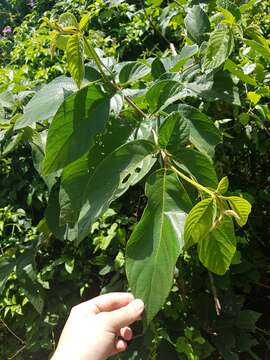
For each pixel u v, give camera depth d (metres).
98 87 0.42
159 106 0.43
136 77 0.45
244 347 0.67
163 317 0.65
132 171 0.37
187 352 0.61
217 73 0.52
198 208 0.32
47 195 0.75
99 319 0.38
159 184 0.35
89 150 0.41
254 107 0.61
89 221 0.36
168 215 0.35
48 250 0.73
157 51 0.91
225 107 0.63
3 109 0.58
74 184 0.42
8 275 0.64
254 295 0.85
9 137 0.58
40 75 0.87
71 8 1.16
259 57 0.63
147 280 0.33
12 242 0.73
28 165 0.79
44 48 1.00
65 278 0.72
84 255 0.73
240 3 0.73
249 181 0.75
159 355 0.64
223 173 0.69
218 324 0.67
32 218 0.79
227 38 0.47
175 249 0.34
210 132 0.43
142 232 0.34
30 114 0.44
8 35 1.89
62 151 0.40
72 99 0.40
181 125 0.38
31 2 1.91
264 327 0.82
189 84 0.52
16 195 0.79
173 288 0.63
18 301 0.72
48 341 0.71
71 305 0.73
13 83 0.73
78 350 0.36
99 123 0.40
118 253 0.65
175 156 0.37
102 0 1.06
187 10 0.62
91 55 0.42
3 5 2.14
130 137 0.41
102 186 0.37
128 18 1.03
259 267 0.77
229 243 0.35
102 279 0.72
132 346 0.63
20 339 0.75
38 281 0.68
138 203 0.68
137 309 0.38
